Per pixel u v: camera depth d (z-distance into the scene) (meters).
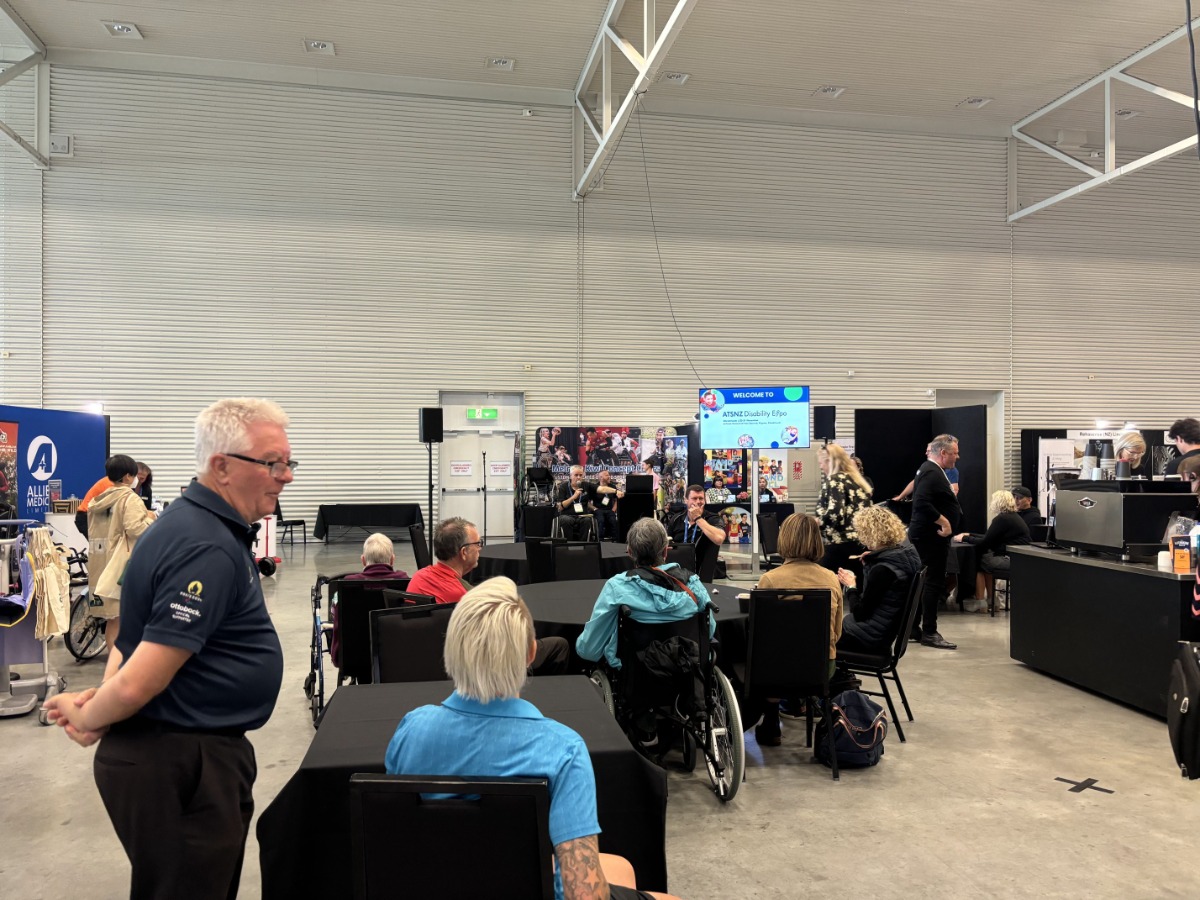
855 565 5.46
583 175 10.72
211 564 1.43
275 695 1.58
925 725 3.98
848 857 2.62
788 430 7.91
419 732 1.38
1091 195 12.50
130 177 10.09
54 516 6.64
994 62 10.08
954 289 12.12
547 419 11.16
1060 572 4.73
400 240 10.80
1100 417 12.51
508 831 1.25
